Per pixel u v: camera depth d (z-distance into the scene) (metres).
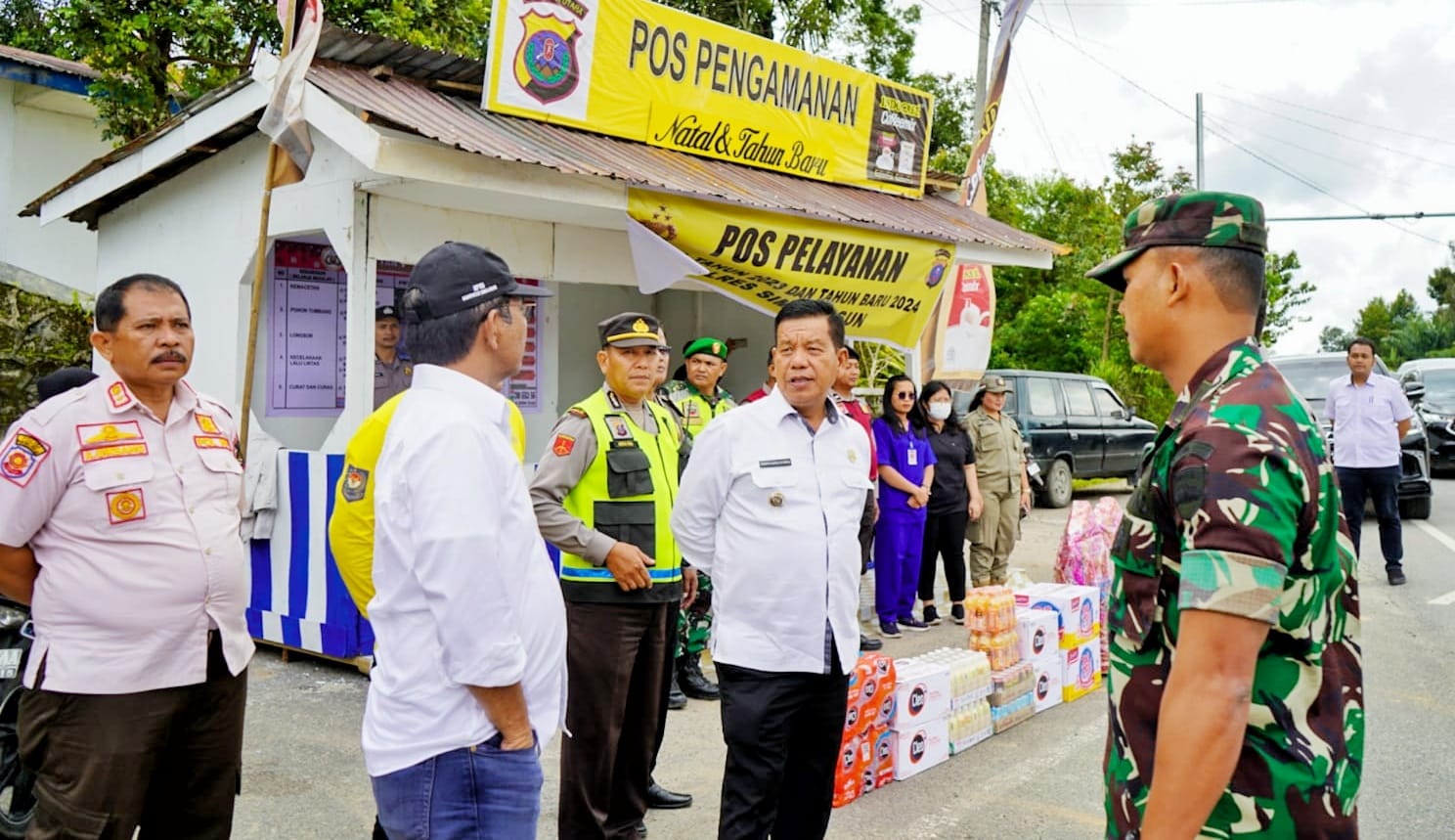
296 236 6.21
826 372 2.98
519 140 5.61
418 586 1.99
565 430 3.54
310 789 4.09
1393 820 3.88
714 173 6.80
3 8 14.41
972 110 22.50
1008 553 7.82
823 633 2.90
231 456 2.85
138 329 2.59
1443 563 9.22
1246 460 1.46
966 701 4.76
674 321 9.75
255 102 5.62
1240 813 1.52
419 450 1.98
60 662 2.52
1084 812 4.01
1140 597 1.63
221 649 2.72
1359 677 1.64
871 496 4.88
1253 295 1.65
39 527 2.53
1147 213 1.73
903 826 3.87
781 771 2.91
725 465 3.01
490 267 2.17
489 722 2.01
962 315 9.51
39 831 2.55
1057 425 13.29
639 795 3.61
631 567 3.29
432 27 10.90
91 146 11.80
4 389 9.02
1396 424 8.27
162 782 2.77
